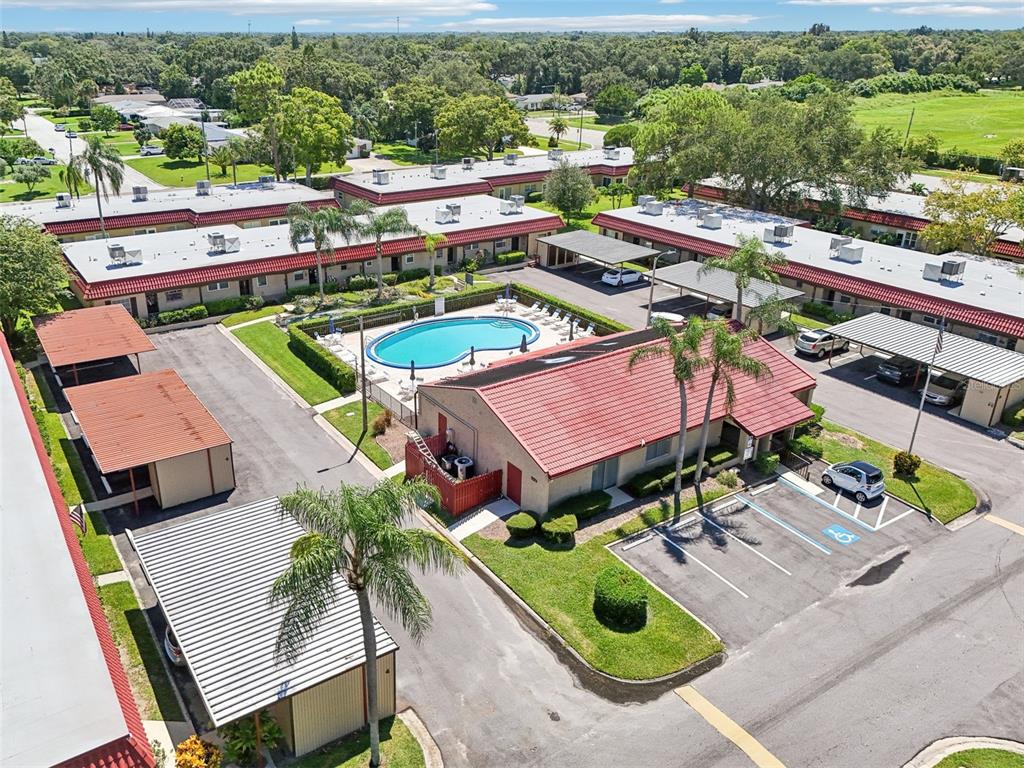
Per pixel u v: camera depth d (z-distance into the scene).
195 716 22.91
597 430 34.47
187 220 70.50
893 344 46.75
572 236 70.06
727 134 77.38
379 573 18.83
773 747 22.44
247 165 116.38
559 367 37.00
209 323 54.72
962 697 24.31
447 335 55.06
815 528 33.09
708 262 45.06
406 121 135.62
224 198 74.81
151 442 33.66
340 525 18.72
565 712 23.64
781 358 41.78
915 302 51.47
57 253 50.03
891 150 75.25
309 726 21.69
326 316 54.94
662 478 35.28
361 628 23.14
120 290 51.34
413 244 63.25
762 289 56.44
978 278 54.94
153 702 23.30
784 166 74.88
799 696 24.27
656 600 28.33
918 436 41.31
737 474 37.22
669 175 86.62
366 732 22.81
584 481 34.00
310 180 94.38
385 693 22.98
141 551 25.78
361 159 125.00
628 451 34.06
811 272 57.50
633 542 31.77
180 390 38.22
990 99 188.75
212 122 146.62
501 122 112.75
